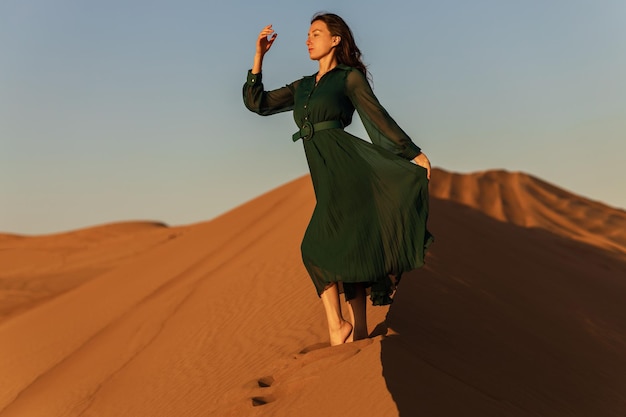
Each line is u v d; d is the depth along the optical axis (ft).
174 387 34.99
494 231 77.71
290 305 39.34
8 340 68.54
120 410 35.83
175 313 52.26
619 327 49.34
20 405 46.39
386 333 24.97
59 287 142.10
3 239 253.24
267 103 20.53
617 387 32.53
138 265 90.43
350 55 19.67
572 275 65.98
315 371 19.44
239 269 54.39
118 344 50.80
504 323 35.63
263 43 20.40
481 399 18.97
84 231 253.85
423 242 19.10
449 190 153.99
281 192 96.43
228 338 39.06
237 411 19.15
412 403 17.20
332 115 19.10
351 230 18.99
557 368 31.58
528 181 165.37
